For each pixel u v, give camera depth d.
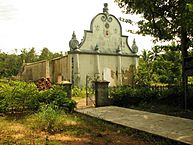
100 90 16.31
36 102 13.68
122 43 31.84
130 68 31.92
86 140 7.84
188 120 10.44
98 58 29.55
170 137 7.55
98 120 11.13
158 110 13.59
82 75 28.55
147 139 7.82
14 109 13.53
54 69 32.91
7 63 60.47
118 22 31.75
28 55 68.31
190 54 17.16
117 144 7.36
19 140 7.83
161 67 26.19
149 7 14.63
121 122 10.21
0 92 13.61
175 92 14.79
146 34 16.80
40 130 9.24
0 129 9.40
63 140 7.84
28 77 40.78
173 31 15.96
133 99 16.22
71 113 13.42
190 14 11.16
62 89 15.40
